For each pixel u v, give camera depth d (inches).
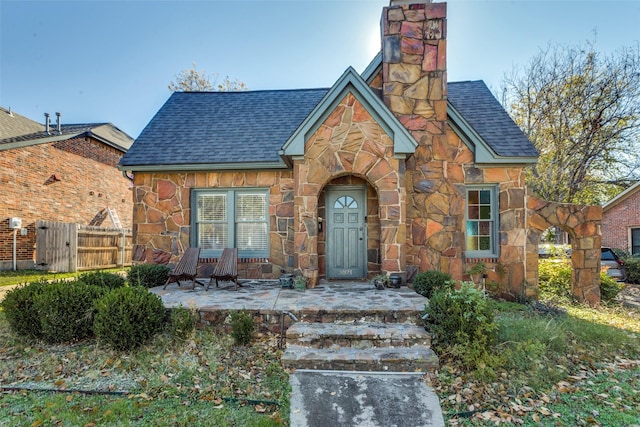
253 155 314.3
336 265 309.4
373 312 197.9
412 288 261.1
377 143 266.8
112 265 541.3
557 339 176.2
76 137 571.5
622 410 129.4
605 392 142.6
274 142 329.7
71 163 566.3
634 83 585.9
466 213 316.5
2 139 471.2
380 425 121.8
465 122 305.7
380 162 266.7
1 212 462.0
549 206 312.0
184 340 179.3
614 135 590.9
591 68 604.1
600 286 323.9
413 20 304.3
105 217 641.6
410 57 304.3
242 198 326.6
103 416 121.4
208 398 134.3
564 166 604.4
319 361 159.6
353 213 310.7
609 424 121.2
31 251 493.7
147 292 190.1
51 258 482.3
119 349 169.9
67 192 557.6
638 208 574.9
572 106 608.7
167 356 165.2
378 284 258.7
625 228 595.2
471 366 154.9
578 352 176.4
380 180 266.4
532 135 647.1
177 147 327.3
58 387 141.3
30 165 497.0
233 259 271.3
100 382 145.3
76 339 184.7
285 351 170.9
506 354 157.4
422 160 302.7
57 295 182.5
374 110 265.6
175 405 129.8
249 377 150.5
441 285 237.0
